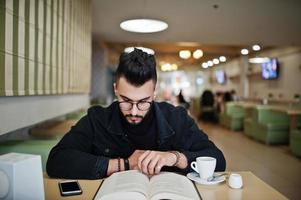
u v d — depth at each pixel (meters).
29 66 1.88
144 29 3.29
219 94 11.73
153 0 4.17
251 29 5.76
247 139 6.73
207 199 0.92
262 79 9.89
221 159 1.26
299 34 6.12
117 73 1.10
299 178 3.65
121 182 0.96
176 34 6.34
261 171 3.99
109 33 6.44
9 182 0.76
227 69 13.85
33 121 2.04
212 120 10.87
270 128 5.99
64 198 0.92
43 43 2.17
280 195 0.96
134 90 1.06
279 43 7.18
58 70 2.61
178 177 1.05
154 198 0.86
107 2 4.30
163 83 19.06
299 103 7.36
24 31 1.79
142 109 1.11
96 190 0.99
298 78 7.58
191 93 18.52
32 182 0.80
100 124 1.32
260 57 9.76
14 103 1.70
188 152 1.22
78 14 3.43
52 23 2.40
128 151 1.32
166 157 1.13
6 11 1.54
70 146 1.23
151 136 1.32
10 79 1.59
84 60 3.93
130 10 4.64
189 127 1.41
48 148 1.56
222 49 10.16
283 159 4.70
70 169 1.10
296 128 5.57
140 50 1.13
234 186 1.02
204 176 1.09
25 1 1.81
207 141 1.38
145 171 1.08
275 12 4.62
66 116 3.25
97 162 1.11
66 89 2.93
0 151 1.52
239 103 9.17
